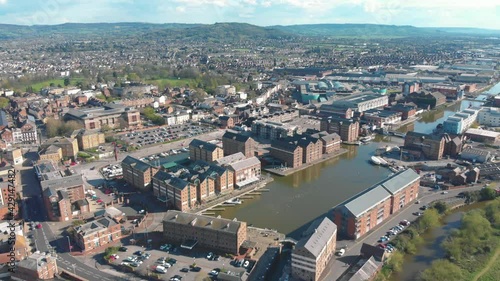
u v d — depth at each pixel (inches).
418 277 7716.5
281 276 7859.3
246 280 7588.6
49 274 7613.2
